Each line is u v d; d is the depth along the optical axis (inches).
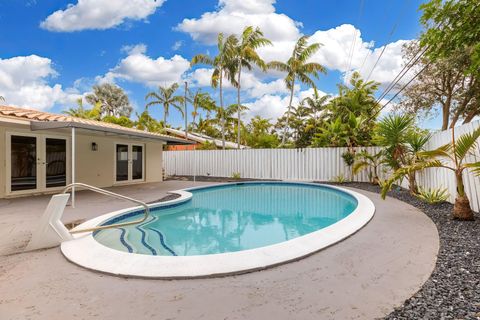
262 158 610.9
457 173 200.1
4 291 104.0
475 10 142.3
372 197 322.7
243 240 211.3
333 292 100.0
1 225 203.2
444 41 158.6
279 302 94.1
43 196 343.0
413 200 292.7
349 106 685.9
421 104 539.5
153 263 126.2
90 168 429.4
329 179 544.1
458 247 143.0
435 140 294.0
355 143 526.0
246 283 108.5
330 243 150.3
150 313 88.8
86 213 243.6
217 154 661.9
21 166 343.6
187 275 113.7
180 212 311.6
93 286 107.7
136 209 266.8
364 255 136.0
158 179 573.6
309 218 285.3
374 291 100.2
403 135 315.3
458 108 502.0
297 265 125.2
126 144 500.1
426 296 95.6
